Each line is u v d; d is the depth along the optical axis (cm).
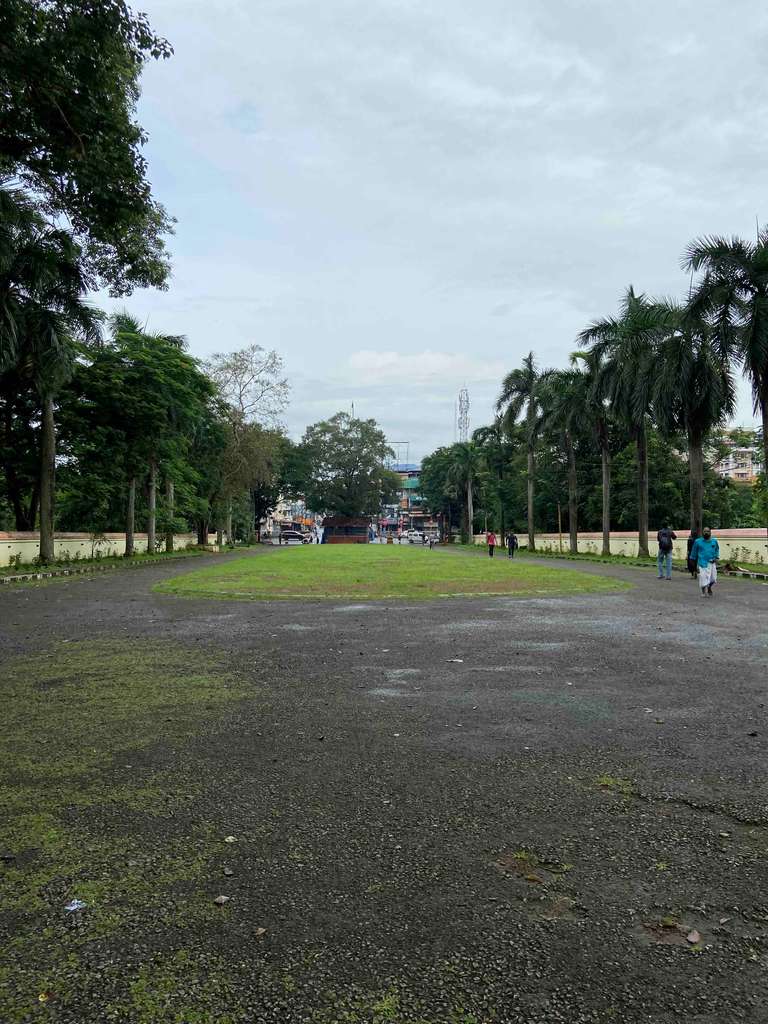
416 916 278
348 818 373
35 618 1217
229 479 5506
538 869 318
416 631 1054
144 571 2694
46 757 475
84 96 1143
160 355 3338
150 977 241
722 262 2339
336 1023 219
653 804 392
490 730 536
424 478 9912
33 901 290
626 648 897
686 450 4919
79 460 3234
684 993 233
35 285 2203
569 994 233
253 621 1171
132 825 365
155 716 579
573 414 4125
